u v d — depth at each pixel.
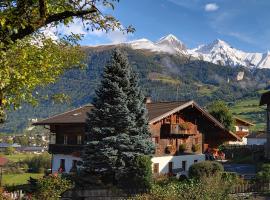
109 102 30.73
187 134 41.16
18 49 10.84
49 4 10.15
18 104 11.36
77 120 40.28
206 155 45.31
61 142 43.41
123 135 29.94
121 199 25.17
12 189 27.36
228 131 44.25
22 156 88.88
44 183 22.25
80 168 33.97
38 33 13.23
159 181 30.23
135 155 29.92
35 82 11.38
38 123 44.06
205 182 21.08
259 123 132.62
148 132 31.89
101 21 11.00
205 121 44.66
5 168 61.34
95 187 27.44
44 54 12.30
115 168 29.55
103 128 30.14
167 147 39.91
